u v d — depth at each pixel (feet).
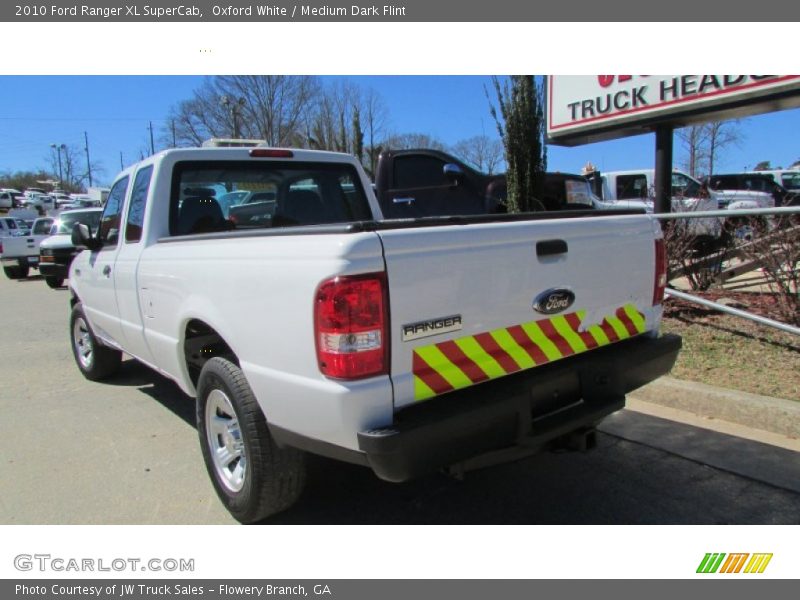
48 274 47.62
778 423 13.01
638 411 14.66
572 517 10.30
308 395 7.82
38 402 17.19
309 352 7.73
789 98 19.49
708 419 13.98
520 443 8.59
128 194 14.47
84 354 19.71
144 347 13.57
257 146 16.49
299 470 9.52
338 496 11.22
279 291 8.16
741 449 12.41
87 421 15.52
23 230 86.33
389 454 7.28
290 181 15.16
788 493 10.71
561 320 9.27
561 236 9.17
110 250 15.43
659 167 23.68
